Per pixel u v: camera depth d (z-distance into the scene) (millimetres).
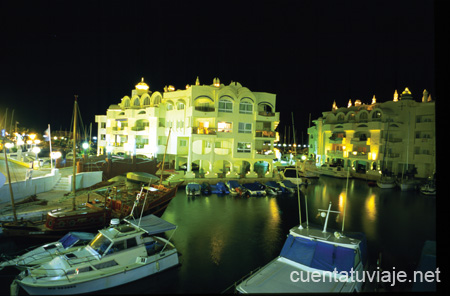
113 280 15297
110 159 44250
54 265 15500
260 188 43188
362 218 30469
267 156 52312
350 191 47281
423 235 15055
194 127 48125
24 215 24891
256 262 20125
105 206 24875
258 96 52375
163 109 56531
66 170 43500
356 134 64750
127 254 16375
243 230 26719
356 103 72562
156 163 49938
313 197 42281
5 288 16078
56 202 29328
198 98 48750
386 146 56812
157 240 19328
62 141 81938
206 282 17297
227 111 49969
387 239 19891
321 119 77312
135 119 60031
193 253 21359
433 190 42281
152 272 16859
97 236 17219
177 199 38906
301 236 15352
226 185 45812
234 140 50312
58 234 21141
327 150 73312
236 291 13453
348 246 14172
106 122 68938
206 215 31453
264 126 54125
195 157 48906
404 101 58125
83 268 15094
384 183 49781
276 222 29469
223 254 21312
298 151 94125
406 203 36188
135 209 24875
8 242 21453
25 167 44312
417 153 56438
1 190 28656
